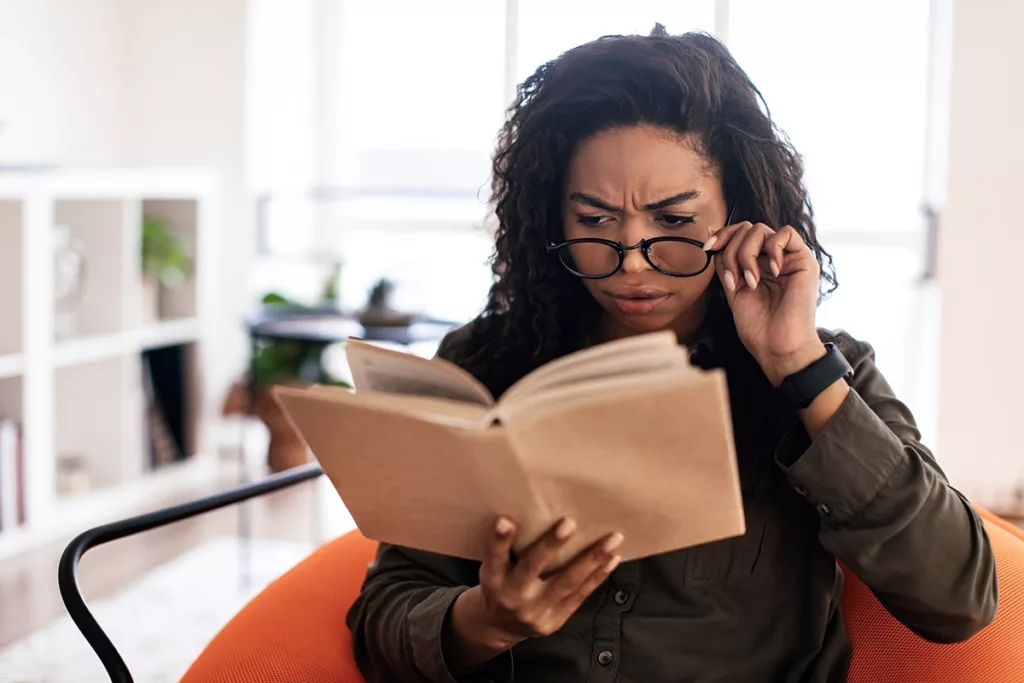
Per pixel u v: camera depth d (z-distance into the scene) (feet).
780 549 3.93
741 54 13.53
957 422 12.25
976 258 12.03
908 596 3.47
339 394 2.98
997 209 11.93
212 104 14.69
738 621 3.89
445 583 4.17
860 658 4.31
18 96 13.32
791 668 3.91
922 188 13.24
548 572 3.14
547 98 4.09
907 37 13.10
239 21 14.48
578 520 2.97
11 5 13.14
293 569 5.03
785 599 3.93
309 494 13.25
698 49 3.98
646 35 4.12
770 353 3.56
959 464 12.29
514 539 3.05
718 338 4.10
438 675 3.64
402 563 4.22
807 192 4.30
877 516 3.43
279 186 15.25
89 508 12.17
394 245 15.20
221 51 14.58
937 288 12.39
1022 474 12.13
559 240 4.28
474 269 14.93
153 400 13.66
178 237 13.87
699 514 2.96
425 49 14.89
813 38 13.34
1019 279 11.95
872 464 3.41
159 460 13.67
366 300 11.26
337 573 4.95
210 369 14.34
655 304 3.90
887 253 13.41
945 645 4.19
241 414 13.51
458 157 14.92
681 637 3.88
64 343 11.99
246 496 4.87
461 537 3.14
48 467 11.63
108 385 12.91
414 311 11.12
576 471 2.82
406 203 15.14
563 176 4.12
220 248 14.88
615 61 3.89
